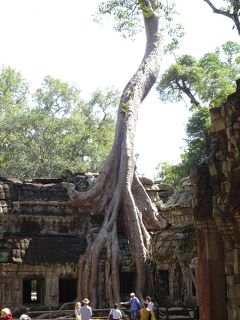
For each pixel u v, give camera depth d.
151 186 36.28
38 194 32.34
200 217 10.92
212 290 10.64
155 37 37.59
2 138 49.69
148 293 30.47
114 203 32.09
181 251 27.98
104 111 60.75
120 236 32.41
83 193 32.16
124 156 33.00
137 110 35.00
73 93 59.25
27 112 53.38
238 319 9.78
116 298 29.23
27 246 30.23
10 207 30.91
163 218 33.22
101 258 30.38
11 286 29.25
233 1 16.67
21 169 48.72
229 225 9.96
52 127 51.19
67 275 30.47
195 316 23.66
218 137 10.45
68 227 32.19
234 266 9.93
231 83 47.31
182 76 49.06
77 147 52.00
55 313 27.94
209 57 49.31
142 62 36.88
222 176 10.20
